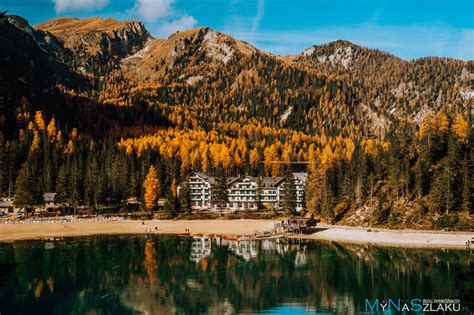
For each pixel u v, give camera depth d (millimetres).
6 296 70562
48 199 174875
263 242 122812
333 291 74938
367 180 148875
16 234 129000
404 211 132750
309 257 101812
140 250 109562
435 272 86312
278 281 81250
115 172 183625
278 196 194125
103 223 152750
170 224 154375
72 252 105312
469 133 147750
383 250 107625
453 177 130625
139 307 66188
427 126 154875
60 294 72000
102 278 82062
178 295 72375
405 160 139250
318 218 159000
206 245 117625
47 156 194375
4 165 185750
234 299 70250
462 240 113250
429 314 63406
